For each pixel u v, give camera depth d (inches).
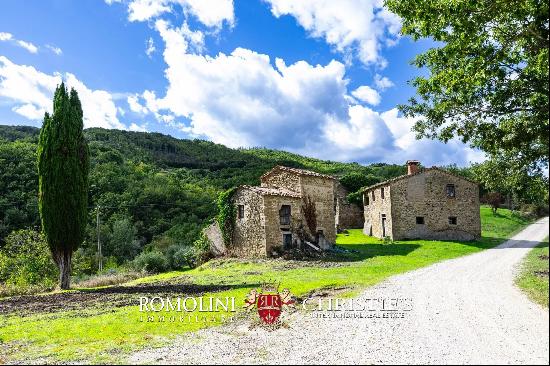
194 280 863.7
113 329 419.5
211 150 4237.2
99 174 2266.2
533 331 380.5
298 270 905.5
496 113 517.7
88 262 1494.8
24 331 426.9
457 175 1539.1
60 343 375.9
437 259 1034.7
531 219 2265.0
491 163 682.2
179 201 2268.7
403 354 319.3
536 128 490.6
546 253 1058.7
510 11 439.5
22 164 1840.6
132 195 2190.0
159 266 1248.2
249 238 1184.8
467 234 1510.8
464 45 474.6
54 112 885.2
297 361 305.1
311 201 1296.8
